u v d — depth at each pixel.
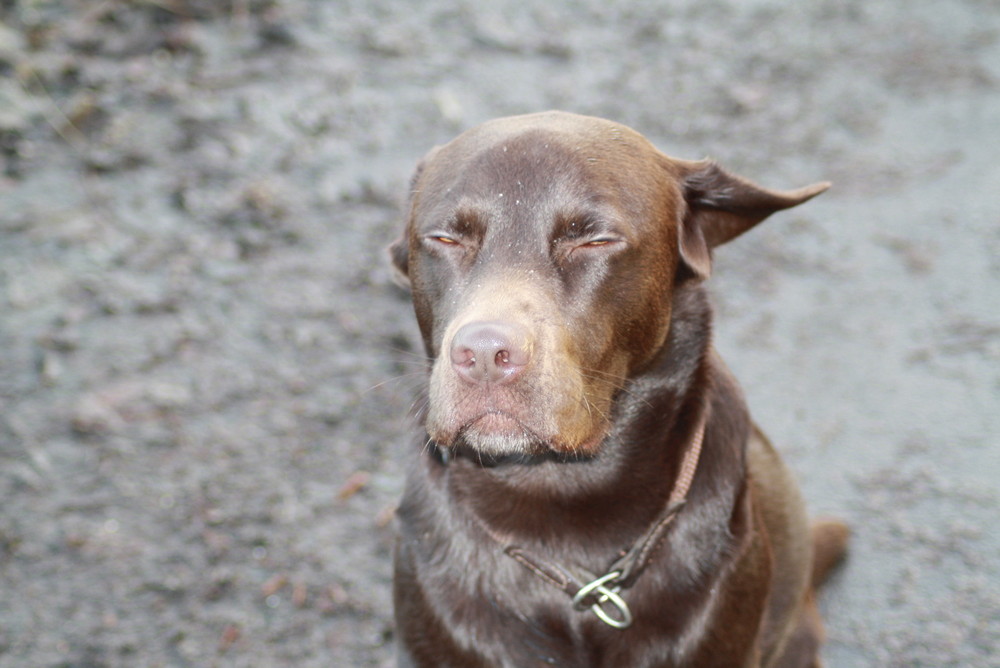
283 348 7.31
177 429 6.69
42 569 5.82
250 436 6.68
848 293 7.88
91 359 7.12
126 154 8.84
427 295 3.80
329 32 10.73
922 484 6.27
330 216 8.46
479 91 10.20
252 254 8.08
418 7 11.43
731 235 4.27
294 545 6.03
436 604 4.03
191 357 7.21
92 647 5.44
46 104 9.18
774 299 7.83
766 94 10.51
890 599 5.63
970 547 5.85
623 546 4.11
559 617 4.03
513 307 3.37
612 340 3.69
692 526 4.01
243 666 5.40
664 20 11.81
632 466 4.03
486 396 3.37
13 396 6.82
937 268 8.08
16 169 8.59
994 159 9.40
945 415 6.75
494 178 3.61
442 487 4.12
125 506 6.20
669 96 10.41
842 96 10.48
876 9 12.20
